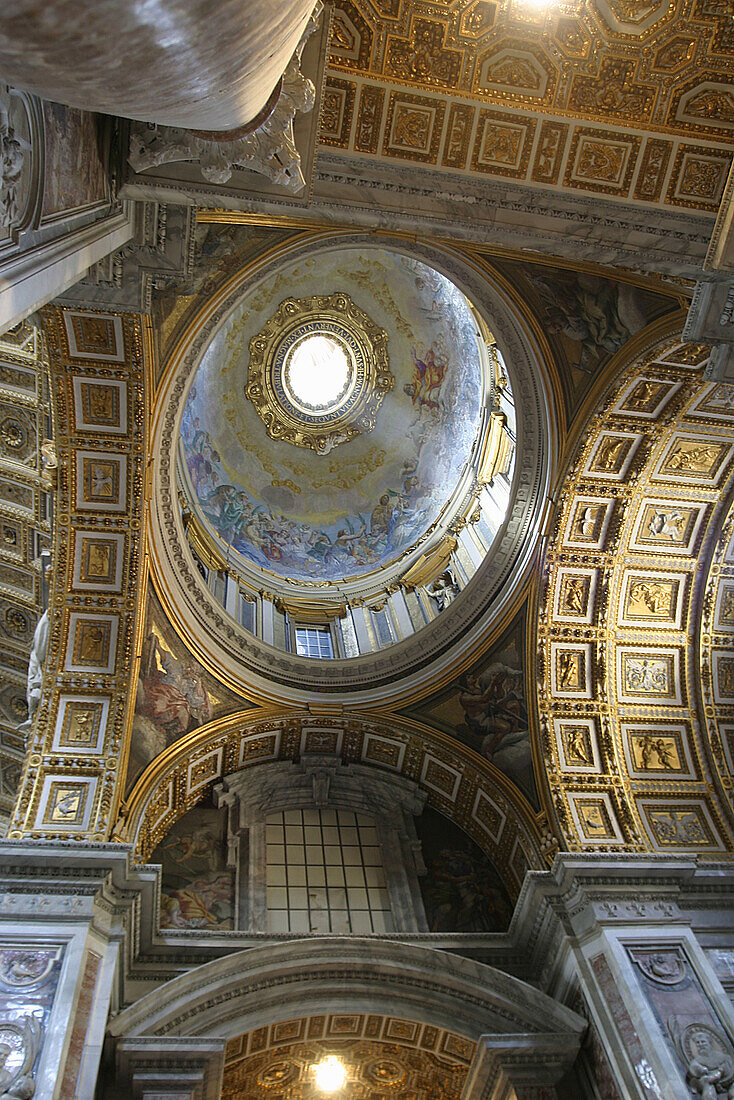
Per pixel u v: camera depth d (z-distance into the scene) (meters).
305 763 17.14
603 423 15.10
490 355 19.78
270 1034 12.68
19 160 4.61
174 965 12.87
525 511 16.59
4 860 11.84
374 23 8.48
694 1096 10.78
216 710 16.19
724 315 9.87
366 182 9.06
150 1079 10.94
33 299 5.20
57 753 13.75
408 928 15.10
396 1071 13.78
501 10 8.49
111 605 14.58
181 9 2.40
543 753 15.77
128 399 13.51
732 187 9.16
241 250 13.55
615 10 8.54
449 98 8.85
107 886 12.05
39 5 2.08
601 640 16.69
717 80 8.98
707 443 15.46
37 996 10.38
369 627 20.27
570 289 14.09
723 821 15.66
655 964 12.52
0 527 15.59
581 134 9.14
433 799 17.36
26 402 14.11
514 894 15.68
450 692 17.09
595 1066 12.16
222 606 17.86
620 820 15.30
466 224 9.53
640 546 16.48
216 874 15.27
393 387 23.95
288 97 7.63
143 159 8.13
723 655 17.02
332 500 23.73
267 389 23.77
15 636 16.64
